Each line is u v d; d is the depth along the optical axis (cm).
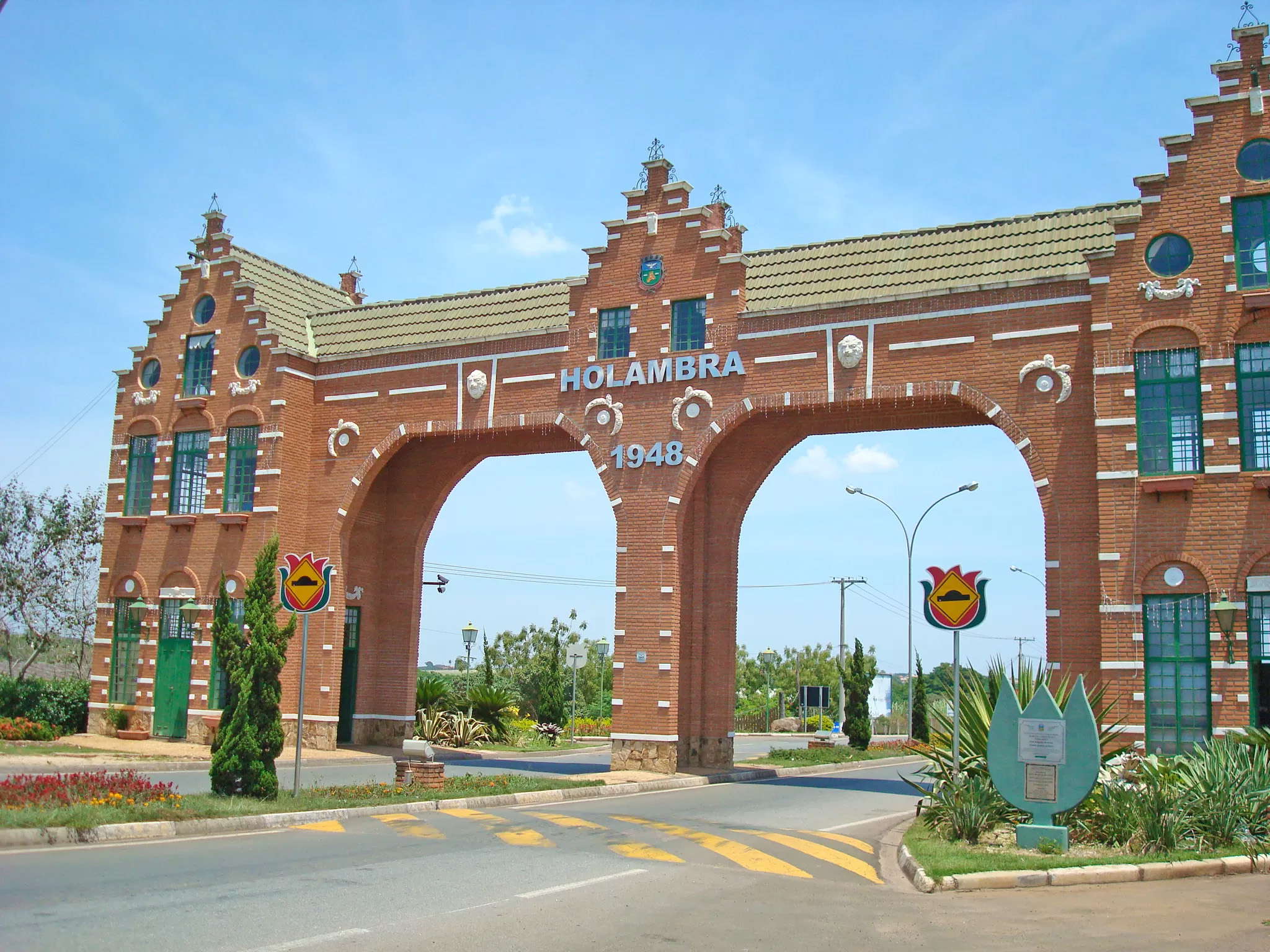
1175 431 2261
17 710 3391
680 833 1684
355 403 3259
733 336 2777
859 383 2617
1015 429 2441
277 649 1816
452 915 1040
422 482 3428
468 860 1355
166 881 1134
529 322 3094
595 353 2948
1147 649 2219
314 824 1650
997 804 1586
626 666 2792
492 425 3050
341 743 3350
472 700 4041
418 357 3186
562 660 6328
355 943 919
